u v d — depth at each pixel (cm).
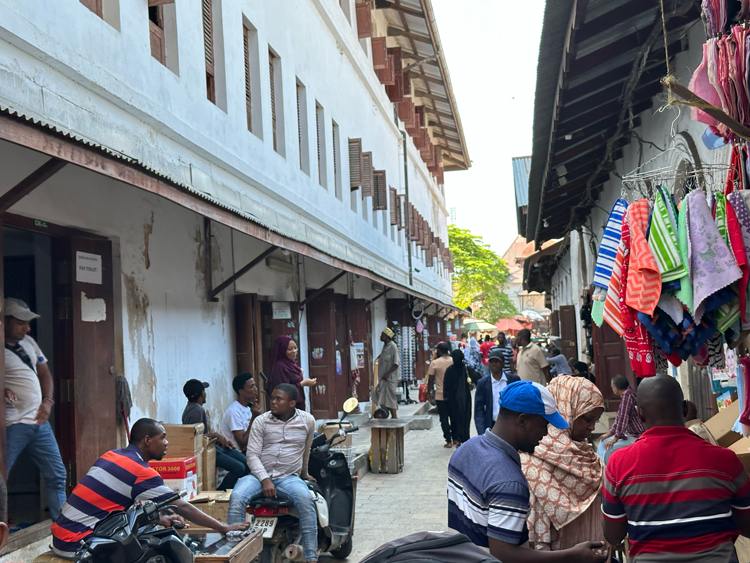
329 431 840
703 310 348
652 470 306
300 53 1302
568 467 361
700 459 303
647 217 370
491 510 298
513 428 316
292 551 568
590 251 1505
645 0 588
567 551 303
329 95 1534
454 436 1305
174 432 662
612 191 1112
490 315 7688
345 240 1614
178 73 753
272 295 1267
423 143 3156
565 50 623
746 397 390
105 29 590
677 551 297
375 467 1119
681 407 320
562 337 1759
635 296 360
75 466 623
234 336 1055
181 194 543
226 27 911
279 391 621
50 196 600
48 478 556
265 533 571
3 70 396
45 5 496
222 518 627
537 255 2314
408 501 918
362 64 1888
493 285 7531
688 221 353
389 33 2398
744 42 372
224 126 878
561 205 1347
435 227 3650
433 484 1018
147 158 543
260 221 743
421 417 1675
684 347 366
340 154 1620
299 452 620
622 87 779
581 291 1753
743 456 438
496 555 294
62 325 633
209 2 892
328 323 1528
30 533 545
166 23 755
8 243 730
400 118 2552
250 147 973
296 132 1237
